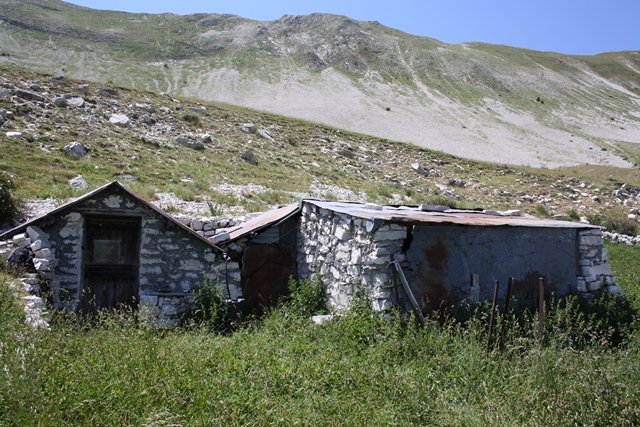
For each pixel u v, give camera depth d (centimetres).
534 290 1033
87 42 13400
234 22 19300
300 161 3941
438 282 925
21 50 11119
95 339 673
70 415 483
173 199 2052
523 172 5238
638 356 741
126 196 1114
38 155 2302
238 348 759
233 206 2200
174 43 15225
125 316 988
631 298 1178
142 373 573
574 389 595
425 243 931
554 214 3722
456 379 661
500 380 653
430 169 4891
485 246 989
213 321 1029
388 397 611
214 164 3155
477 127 9600
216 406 540
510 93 13150
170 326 1060
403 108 10681
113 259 1144
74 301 1050
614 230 3256
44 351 579
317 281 1116
